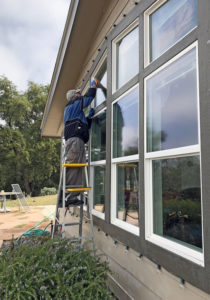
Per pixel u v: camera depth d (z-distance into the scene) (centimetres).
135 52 261
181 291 167
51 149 2306
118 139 282
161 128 202
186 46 172
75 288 197
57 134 992
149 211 208
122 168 273
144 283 212
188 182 172
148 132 216
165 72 199
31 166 2281
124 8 290
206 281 139
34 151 2255
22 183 2341
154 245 192
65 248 248
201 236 157
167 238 189
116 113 291
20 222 834
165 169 196
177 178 183
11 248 276
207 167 143
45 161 2286
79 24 372
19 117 2280
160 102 205
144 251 205
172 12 204
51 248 243
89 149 391
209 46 147
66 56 452
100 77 373
